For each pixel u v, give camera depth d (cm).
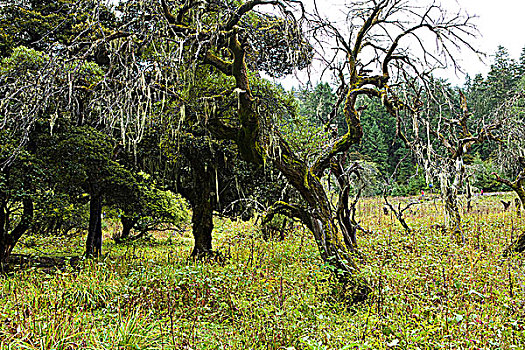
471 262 722
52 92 575
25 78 616
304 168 661
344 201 832
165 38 565
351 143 696
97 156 907
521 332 404
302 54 619
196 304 551
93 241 1094
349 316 517
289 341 423
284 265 781
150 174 1057
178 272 629
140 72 537
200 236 998
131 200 1101
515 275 616
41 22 977
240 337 446
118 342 392
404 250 880
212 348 426
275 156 650
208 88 763
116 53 557
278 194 984
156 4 593
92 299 573
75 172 891
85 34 833
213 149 917
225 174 1013
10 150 773
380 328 443
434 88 798
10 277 745
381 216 1683
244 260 862
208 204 1012
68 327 415
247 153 657
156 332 443
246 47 641
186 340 426
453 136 1065
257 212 970
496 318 449
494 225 1298
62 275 672
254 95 826
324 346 386
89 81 731
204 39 625
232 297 550
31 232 1251
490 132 1105
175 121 797
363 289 571
